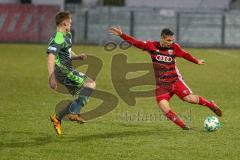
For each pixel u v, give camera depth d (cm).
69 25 2838
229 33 10044
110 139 2809
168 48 3025
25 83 5019
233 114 3588
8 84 4938
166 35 2995
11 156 2469
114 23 10056
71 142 2739
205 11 10388
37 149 2594
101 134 2930
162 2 11806
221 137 2864
